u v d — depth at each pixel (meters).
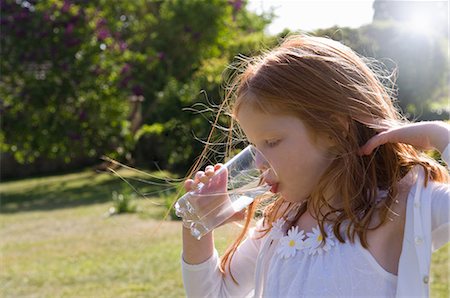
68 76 13.03
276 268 1.71
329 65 1.62
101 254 6.53
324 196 1.64
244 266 1.90
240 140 1.90
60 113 13.28
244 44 13.65
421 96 14.16
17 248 7.23
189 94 12.30
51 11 12.87
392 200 1.60
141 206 9.43
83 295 5.08
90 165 18.33
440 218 1.53
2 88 13.10
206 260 1.86
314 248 1.64
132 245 6.83
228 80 2.15
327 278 1.60
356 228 1.59
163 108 12.73
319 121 1.58
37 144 13.45
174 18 15.48
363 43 9.63
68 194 12.56
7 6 12.89
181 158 12.23
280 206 1.86
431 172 1.62
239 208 1.66
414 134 1.57
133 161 13.72
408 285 1.54
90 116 13.34
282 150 1.59
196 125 11.83
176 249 6.43
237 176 1.67
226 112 1.85
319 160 1.60
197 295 1.86
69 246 7.12
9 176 18.00
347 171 1.60
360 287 1.57
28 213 10.17
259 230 1.90
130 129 14.77
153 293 4.99
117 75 13.35
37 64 13.05
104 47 13.34
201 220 1.70
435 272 4.84
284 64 1.62
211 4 15.59
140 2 15.41
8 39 12.88
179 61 15.53
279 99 1.58
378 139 1.60
